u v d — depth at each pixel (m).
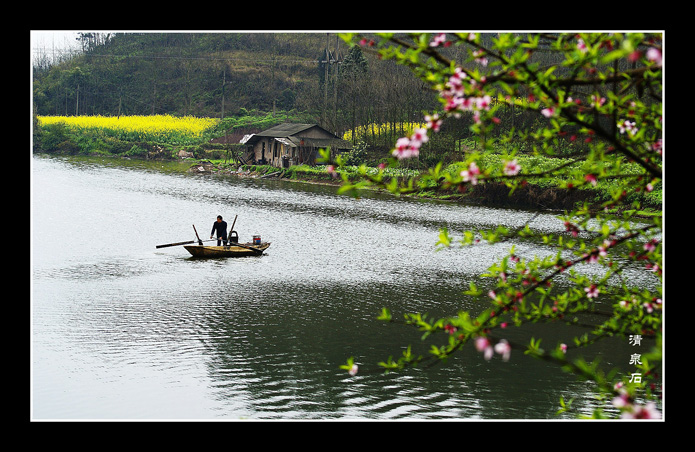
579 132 6.91
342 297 29.52
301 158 97.25
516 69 5.98
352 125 106.94
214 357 21.33
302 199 68.19
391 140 98.31
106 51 195.75
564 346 6.89
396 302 28.88
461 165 6.95
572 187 7.47
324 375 20.05
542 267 8.07
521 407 17.94
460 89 5.98
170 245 37.91
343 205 64.31
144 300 28.06
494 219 56.06
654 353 8.63
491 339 7.18
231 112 159.88
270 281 32.47
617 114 7.33
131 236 43.72
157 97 170.50
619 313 9.53
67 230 44.44
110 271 33.44
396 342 23.28
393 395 18.70
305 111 148.62
